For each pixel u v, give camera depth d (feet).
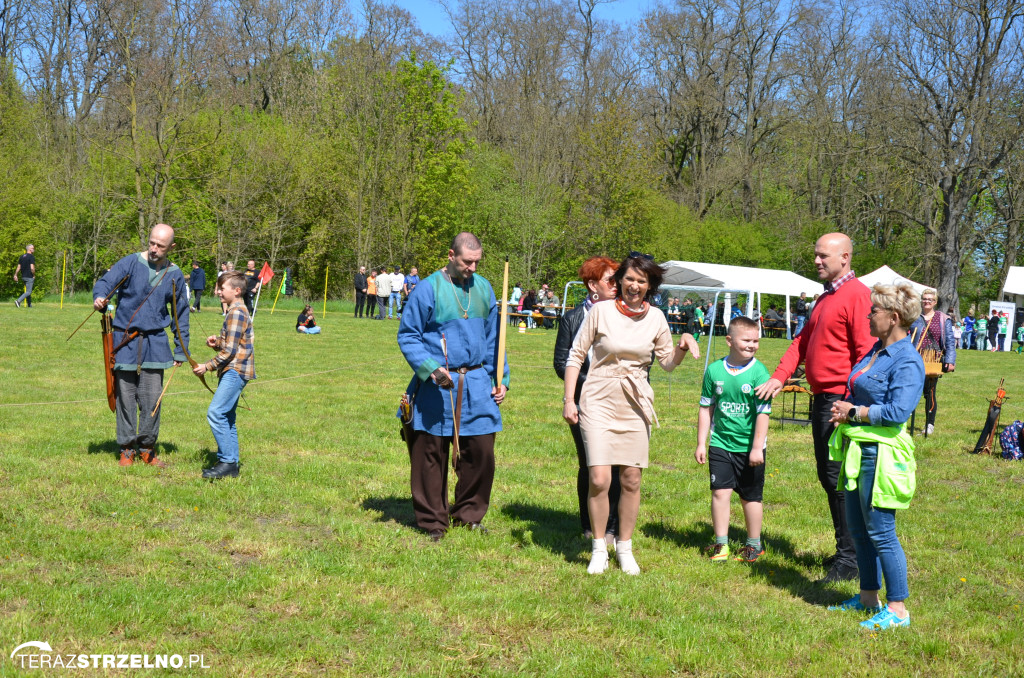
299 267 131.95
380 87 126.82
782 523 20.47
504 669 12.21
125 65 111.75
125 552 16.17
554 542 18.11
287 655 12.32
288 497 20.61
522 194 137.39
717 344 74.54
